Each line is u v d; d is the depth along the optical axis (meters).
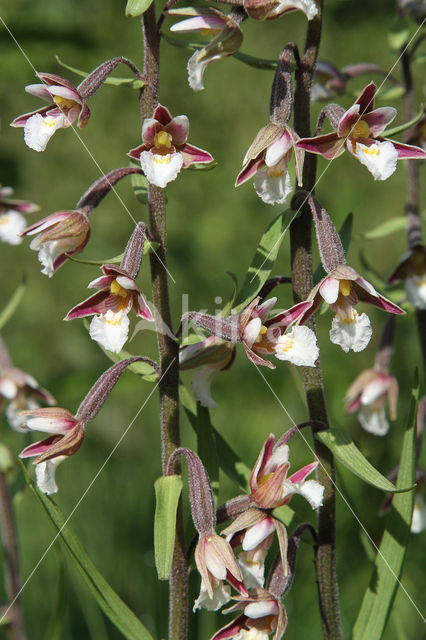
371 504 0.60
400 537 0.48
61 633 0.56
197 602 0.46
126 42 1.00
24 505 0.60
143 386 0.70
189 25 0.47
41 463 0.46
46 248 0.47
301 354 0.46
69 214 0.47
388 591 0.48
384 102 0.64
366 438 0.66
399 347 0.72
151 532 0.57
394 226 0.56
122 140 0.97
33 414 0.46
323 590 0.48
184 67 1.02
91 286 0.46
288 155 0.46
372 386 0.57
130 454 0.66
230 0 0.46
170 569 0.46
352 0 1.05
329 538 0.48
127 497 0.58
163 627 0.51
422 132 0.55
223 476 0.58
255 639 0.46
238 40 0.47
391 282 0.56
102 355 0.80
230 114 1.00
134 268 0.46
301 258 0.48
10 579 0.55
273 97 0.47
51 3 0.81
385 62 1.01
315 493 0.46
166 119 0.46
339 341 0.46
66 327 0.82
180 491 0.46
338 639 0.48
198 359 0.48
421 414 0.55
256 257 0.47
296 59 0.47
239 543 0.47
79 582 0.56
